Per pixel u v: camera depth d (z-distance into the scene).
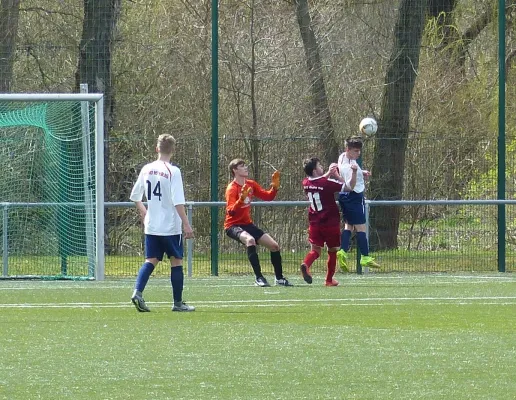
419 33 58.19
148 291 41.22
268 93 67.19
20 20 65.62
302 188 55.34
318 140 56.81
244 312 33.53
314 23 69.88
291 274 51.22
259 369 22.75
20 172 50.19
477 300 37.78
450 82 69.62
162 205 33.28
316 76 65.31
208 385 20.98
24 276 47.44
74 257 48.84
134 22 70.00
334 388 20.73
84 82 55.34
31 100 46.03
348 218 44.66
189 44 69.62
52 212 49.09
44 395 20.03
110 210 56.56
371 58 68.31
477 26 71.62
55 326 29.70
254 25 68.81
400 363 23.53
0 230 49.88
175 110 68.12
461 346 26.03
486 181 54.75
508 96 68.38
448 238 54.41
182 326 29.75
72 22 65.81
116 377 21.80
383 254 53.16
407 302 37.00
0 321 30.89
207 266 52.25
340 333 28.34
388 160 56.00
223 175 54.59
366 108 67.31
